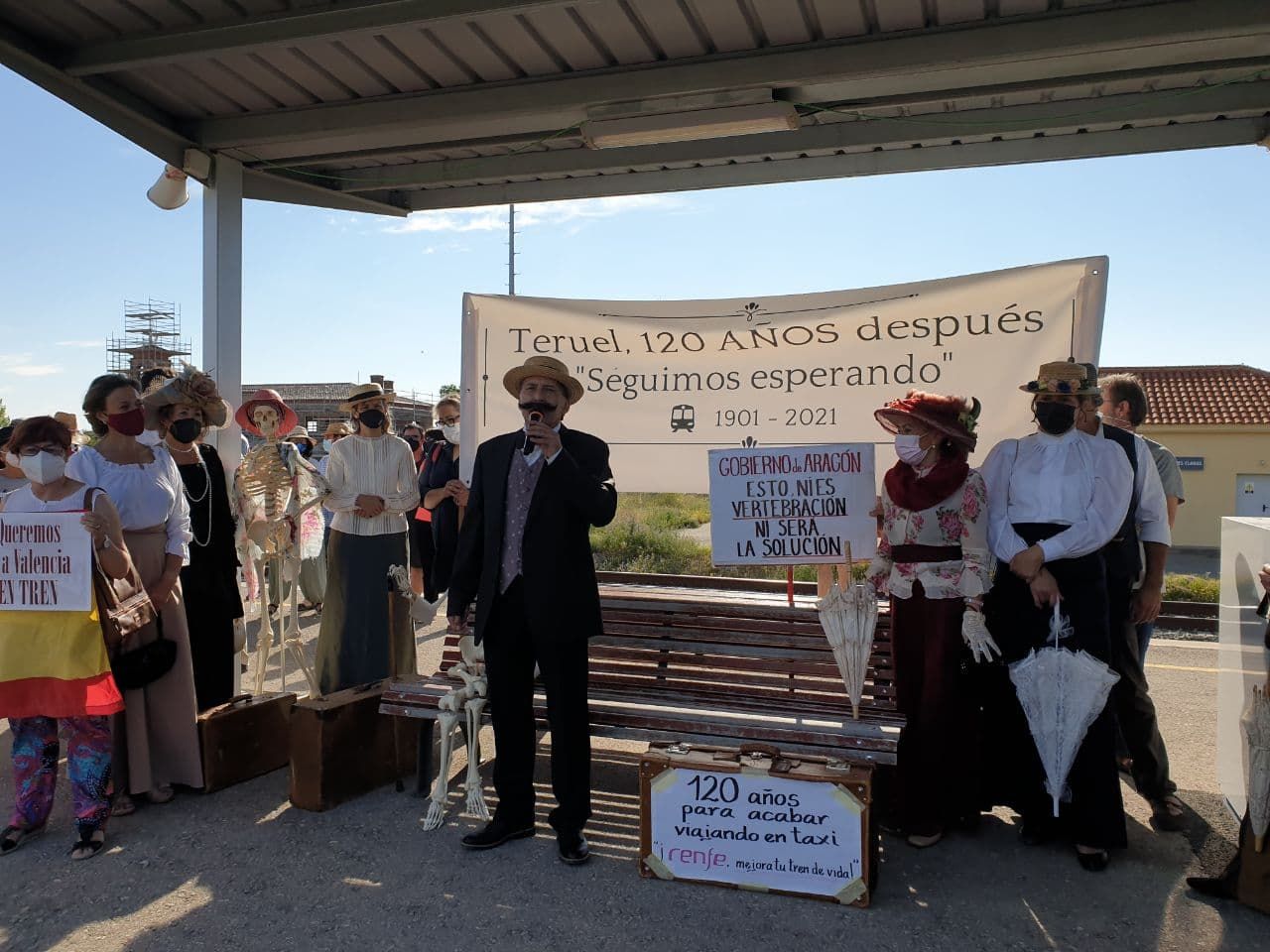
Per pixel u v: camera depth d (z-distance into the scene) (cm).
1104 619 368
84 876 359
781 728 373
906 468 386
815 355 521
